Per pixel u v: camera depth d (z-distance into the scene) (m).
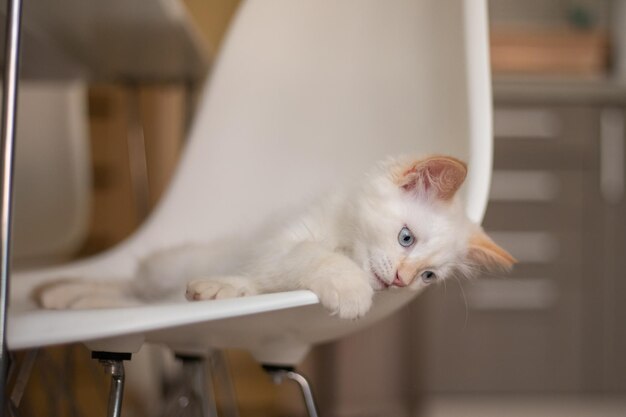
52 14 1.36
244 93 1.33
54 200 1.90
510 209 2.75
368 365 2.71
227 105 1.34
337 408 2.70
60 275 1.23
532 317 2.75
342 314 0.84
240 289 0.95
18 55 0.79
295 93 1.30
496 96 2.73
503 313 2.75
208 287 0.92
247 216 1.29
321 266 0.95
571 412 2.74
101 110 2.74
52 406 2.00
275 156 1.30
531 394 2.75
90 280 1.18
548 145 2.75
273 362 1.05
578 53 3.02
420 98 1.16
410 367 2.72
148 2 1.29
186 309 0.71
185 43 1.60
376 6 1.24
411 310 2.72
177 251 1.23
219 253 1.23
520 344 2.75
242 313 0.73
